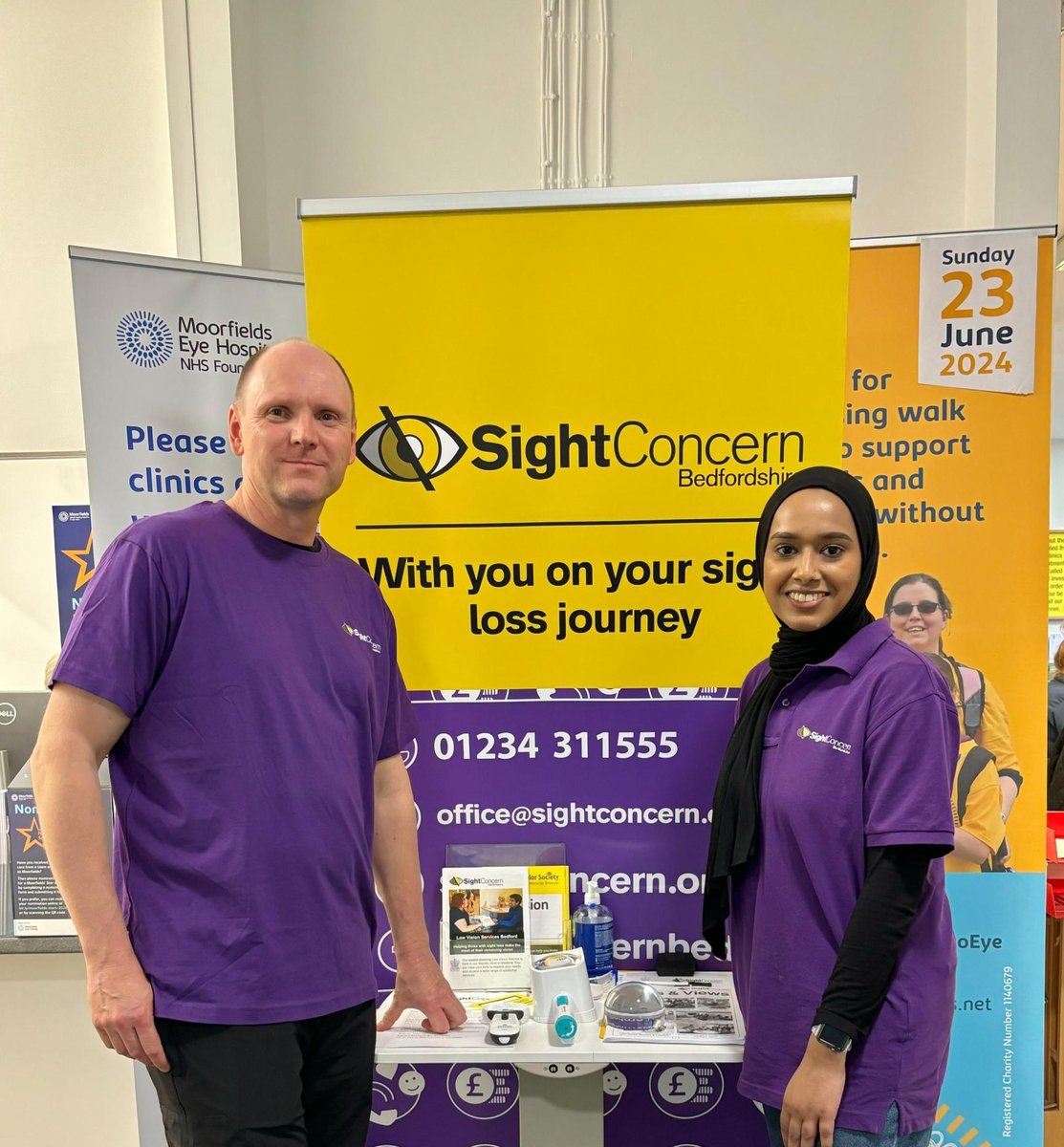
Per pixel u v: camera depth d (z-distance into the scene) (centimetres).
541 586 166
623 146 226
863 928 116
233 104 211
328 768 126
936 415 175
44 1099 221
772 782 130
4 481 217
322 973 123
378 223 160
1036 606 175
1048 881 221
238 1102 116
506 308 161
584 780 169
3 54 219
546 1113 156
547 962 151
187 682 119
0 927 194
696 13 222
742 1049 138
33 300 221
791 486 132
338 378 134
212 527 126
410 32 226
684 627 165
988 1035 177
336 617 134
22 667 220
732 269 158
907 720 119
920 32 220
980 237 171
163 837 118
